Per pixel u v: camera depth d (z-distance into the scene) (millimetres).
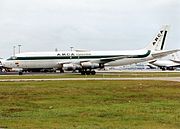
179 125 27844
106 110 36500
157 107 38969
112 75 134125
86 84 76188
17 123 28531
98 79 98438
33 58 145500
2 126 26938
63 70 153875
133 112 35031
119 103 43250
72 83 79812
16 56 145250
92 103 43250
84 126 27078
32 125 27469
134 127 26781
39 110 37094
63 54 146625
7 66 145750
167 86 71000
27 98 49062
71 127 26562
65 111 35938
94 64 142500
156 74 147125
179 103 42812
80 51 148750
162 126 27328
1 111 36438
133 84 76312
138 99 47875
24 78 107500
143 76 124438
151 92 57656
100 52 148500
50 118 31547
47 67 148000
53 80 92938
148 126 27297
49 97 50188
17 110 37250
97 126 27156
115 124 28203
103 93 56031
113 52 149750
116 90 61438
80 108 38250
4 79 100750
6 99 47906
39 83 80188
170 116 32312
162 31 157750
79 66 144750
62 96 51500
